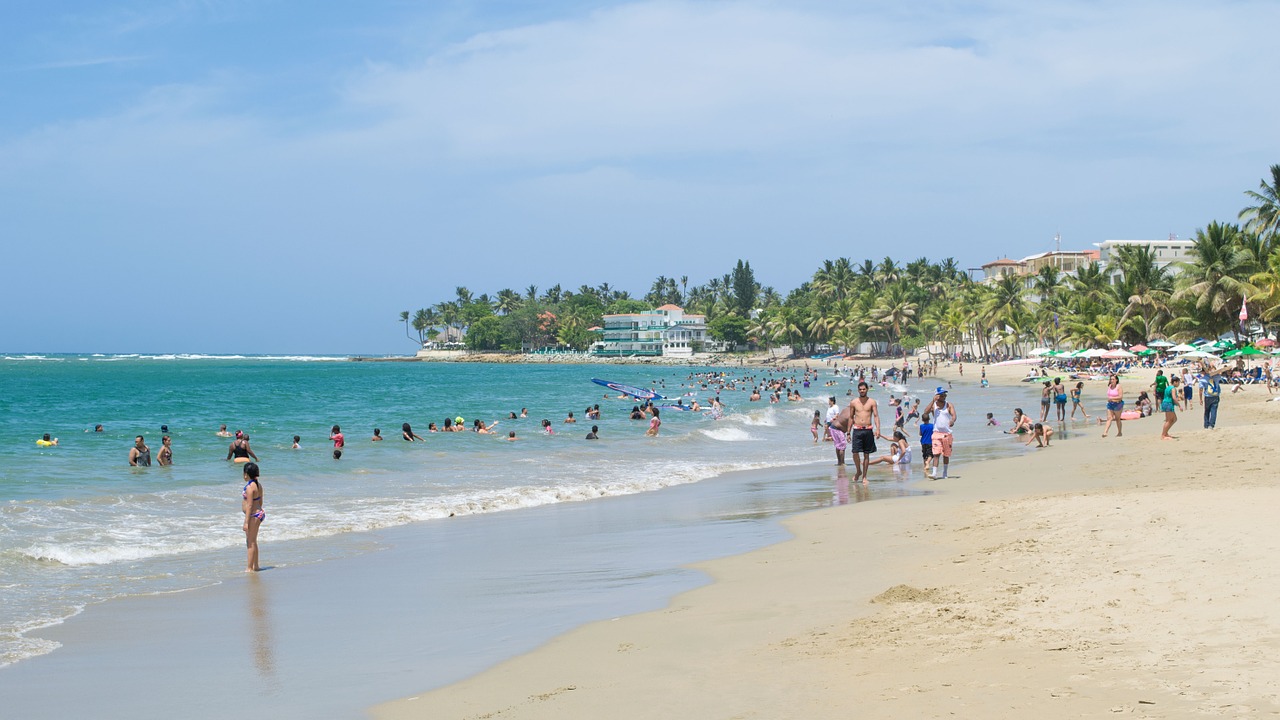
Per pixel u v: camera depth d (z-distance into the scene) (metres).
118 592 11.72
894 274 174.12
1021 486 19.45
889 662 7.28
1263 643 6.87
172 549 14.66
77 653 8.98
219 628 9.91
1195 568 9.34
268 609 10.77
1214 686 6.09
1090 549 10.99
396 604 10.93
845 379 111.75
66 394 82.00
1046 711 5.91
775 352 191.88
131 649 9.12
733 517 17.20
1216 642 7.01
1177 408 45.16
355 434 39.22
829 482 22.28
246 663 8.58
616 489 21.89
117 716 7.18
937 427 21.88
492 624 9.78
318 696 7.52
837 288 182.75
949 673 6.86
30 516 17.31
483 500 20.00
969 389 84.56
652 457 30.23
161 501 19.77
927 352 153.00
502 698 7.20
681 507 18.84
